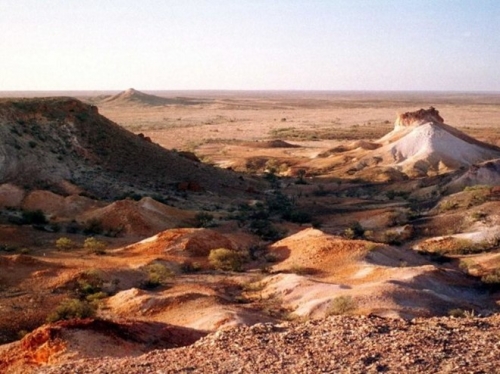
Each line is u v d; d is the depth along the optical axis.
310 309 28.20
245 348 11.09
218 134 156.50
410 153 92.44
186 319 27.25
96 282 33.75
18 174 60.34
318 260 38.78
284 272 37.59
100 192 62.34
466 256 42.69
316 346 10.85
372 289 30.03
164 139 143.75
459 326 11.89
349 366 9.70
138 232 48.41
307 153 113.81
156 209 52.94
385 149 94.62
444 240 46.12
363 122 193.88
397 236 49.34
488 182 68.25
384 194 73.00
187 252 41.09
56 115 70.75
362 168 90.94
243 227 53.28
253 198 71.38
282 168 96.31
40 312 29.12
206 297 30.11
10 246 41.59
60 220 50.50
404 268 35.41
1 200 52.97
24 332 26.52
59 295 31.77
